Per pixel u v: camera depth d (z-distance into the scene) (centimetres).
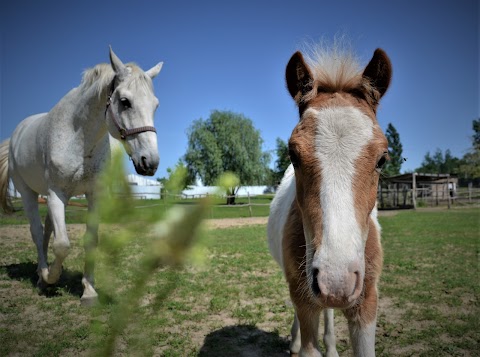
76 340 371
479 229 1364
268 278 653
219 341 394
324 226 187
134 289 106
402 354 363
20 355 321
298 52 252
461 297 540
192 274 675
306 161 207
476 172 4397
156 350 371
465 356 358
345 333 426
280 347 383
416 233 1266
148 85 471
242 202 3309
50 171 492
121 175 100
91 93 473
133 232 101
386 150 213
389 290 571
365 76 253
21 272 645
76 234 912
